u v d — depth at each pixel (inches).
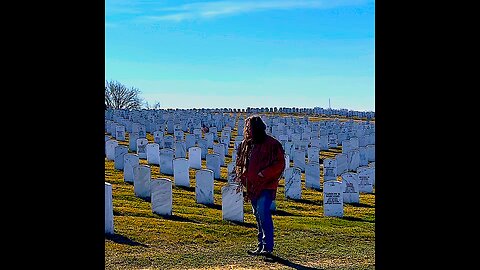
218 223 482.3
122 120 1405.0
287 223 494.0
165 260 354.3
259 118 334.6
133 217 482.9
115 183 665.6
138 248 383.9
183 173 677.3
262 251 374.6
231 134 1423.5
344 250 398.3
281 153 337.7
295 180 639.8
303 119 1803.6
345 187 625.9
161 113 1857.8
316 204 620.1
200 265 344.2
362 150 962.7
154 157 863.7
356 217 545.3
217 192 661.3
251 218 511.8
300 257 371.2
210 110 2674.7
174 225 459.2
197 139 1058.7
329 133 1407.5
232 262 353.1
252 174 340.2
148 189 581.0
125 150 775.1
